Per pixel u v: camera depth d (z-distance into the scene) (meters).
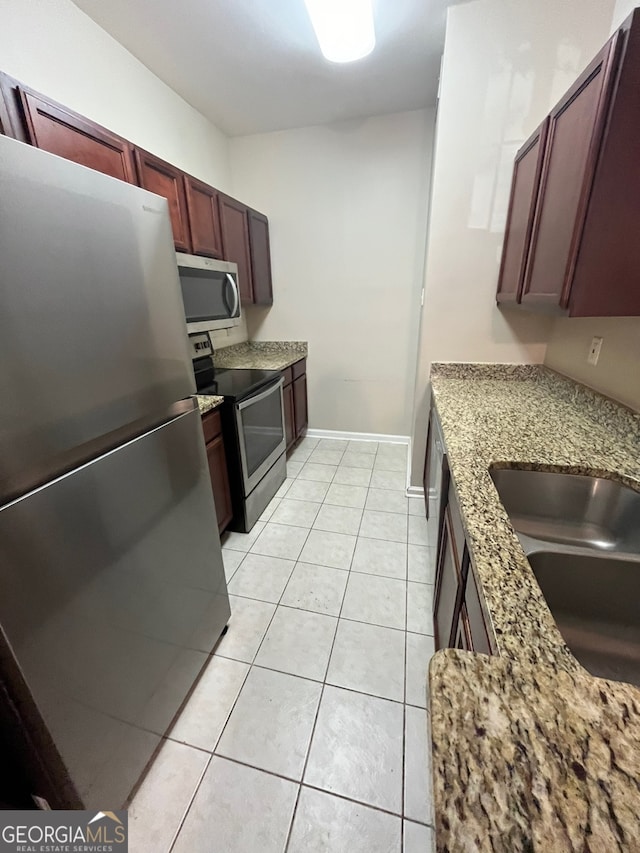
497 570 0.68
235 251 2.58
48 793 0.81
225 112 2.57
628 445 1.22
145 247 0.97
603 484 1.08
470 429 1.37
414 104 2.50
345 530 2.22
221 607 1.49
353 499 2.56
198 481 1.29
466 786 0.36
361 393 3.41
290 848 0.94
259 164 2.98
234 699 1.29
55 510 0.75
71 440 0.79
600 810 0.34
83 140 1.38
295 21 1.71
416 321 3.09
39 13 1.47
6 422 0.66
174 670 1.19
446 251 2.01
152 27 1.75
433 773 0.37
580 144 1.08
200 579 1.33
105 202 0.84
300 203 3.00
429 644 1.48
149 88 2.09
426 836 0.96
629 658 0.77
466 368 2.18
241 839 0.96
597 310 1.09
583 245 1.05
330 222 2.99
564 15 1.58
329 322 3.26
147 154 1.70
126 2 1.59
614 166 0.98
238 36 1.81
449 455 1.16
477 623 0.77
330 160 2.84
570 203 1.13
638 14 0.86
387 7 1.65
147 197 0.97
